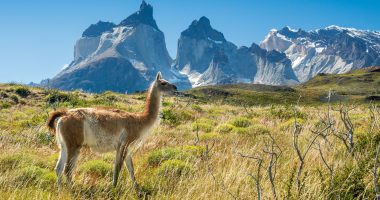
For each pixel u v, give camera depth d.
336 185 7.33
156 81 11.12
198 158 10.98
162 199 8.27
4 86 41.94
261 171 9.38
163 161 11.31
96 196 8.47
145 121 10.60
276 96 145.62
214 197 7.83
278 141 14.09
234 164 9.50
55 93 38.41
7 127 20.39
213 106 36.66
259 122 21.31
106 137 9.84
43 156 12.77
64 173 9.31
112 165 10.78
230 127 18.80
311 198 6.95
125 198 8.58
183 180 9.16
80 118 9.57
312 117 21.48
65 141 9.42
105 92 46.50
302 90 179.62
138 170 10.57
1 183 8.52
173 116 24.23
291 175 7.67
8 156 10.95
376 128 12.05
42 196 7.88
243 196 7.71
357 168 7.49
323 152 10.38
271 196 7.32
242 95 150.00
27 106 35.56
